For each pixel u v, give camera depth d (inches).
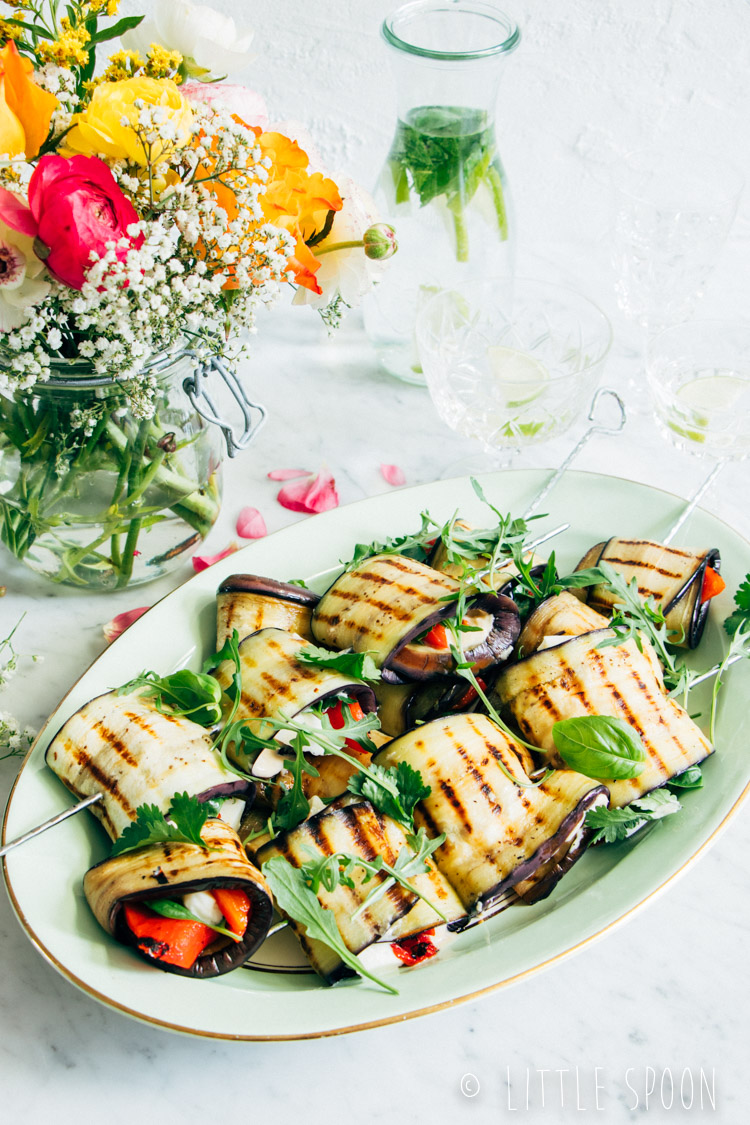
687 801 29.1
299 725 28.5
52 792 28.8
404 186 36.4
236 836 27.9
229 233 28.0
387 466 37.3
